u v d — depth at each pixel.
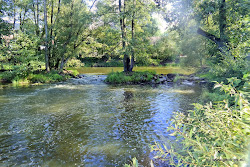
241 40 9.01
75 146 5.26
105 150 5.00
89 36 26.25
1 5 20.73
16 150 5.05
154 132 6.14
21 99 11.34
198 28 14.40
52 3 24.52
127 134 6.04
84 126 6.81
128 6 20.67
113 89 15.31
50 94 12.98
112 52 24.23
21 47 18.75
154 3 18.89
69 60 28.59
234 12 11.26
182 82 18.67
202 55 18.77
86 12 24.64
